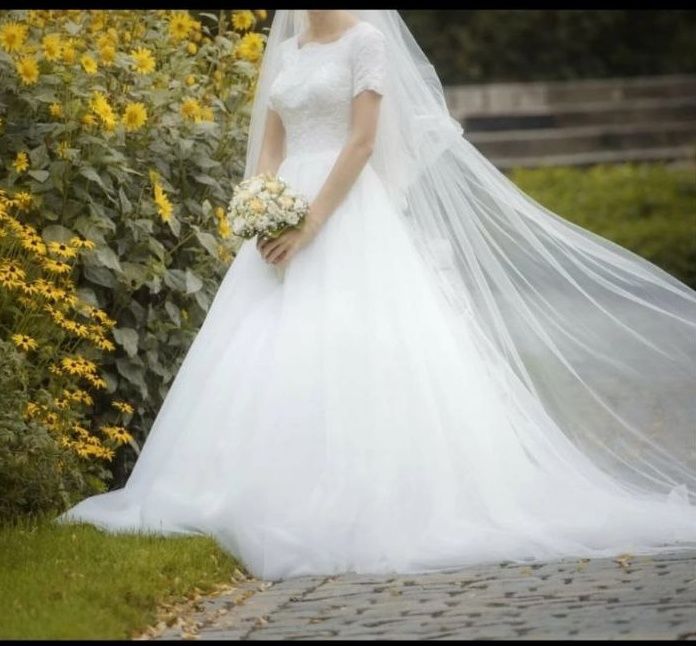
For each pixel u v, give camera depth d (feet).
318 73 41.39
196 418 39.47
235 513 37.19
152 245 46.68
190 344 48.49
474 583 33.99
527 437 40.50
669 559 35.60
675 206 119.34
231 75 52.39
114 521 39.58
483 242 42.06
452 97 148.77
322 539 36.58
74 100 46.78
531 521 38.27
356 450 37.73
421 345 39.45
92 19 50.52
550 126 148.77
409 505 37.45
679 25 158.71
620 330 41.86
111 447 45.75
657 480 41.06
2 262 43.27
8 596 32.32
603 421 41.63
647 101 150.61
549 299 42.11
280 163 43.29
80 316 46.42
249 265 41.60
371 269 40.01
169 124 48.73
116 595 32.27
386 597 33.04
